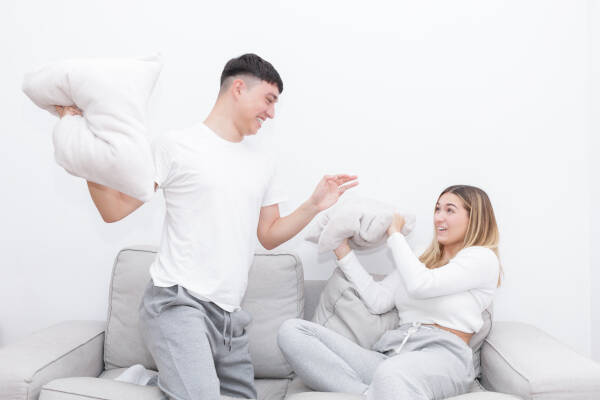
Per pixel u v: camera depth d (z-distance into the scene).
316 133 2.06
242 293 1.43
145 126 1.14
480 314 1.60
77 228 2.11
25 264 2.12
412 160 2.04
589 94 2.01
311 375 1.45
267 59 2.08
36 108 2.13
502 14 2.04
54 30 2.13
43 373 1.37
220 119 1.46
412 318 1.65
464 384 1.43
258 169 1.49
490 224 1.68
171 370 1.21
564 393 1.25
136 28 2.11
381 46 2.06
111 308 1.82
